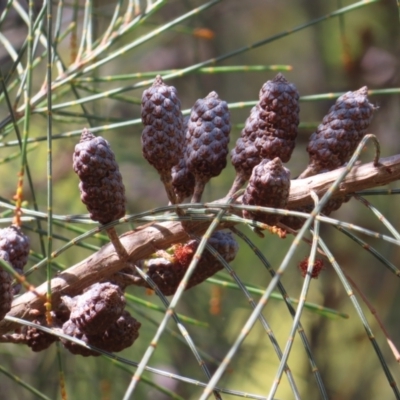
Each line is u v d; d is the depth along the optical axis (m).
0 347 0.63
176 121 0.37
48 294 0.36
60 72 0.46
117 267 0.38
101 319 0.36
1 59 0.62
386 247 0.72
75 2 0.47
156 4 0.46
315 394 0.71
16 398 0.63
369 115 0.38
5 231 0.38
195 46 0.69
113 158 0.36
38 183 0.71
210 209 0.36
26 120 0.36
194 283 0.38
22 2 0.60
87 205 0.36
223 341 0.67
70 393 0.63
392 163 0.36
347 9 0.45
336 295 0.72
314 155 0.38
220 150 0.37
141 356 0.66
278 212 0.35
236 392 0.35
